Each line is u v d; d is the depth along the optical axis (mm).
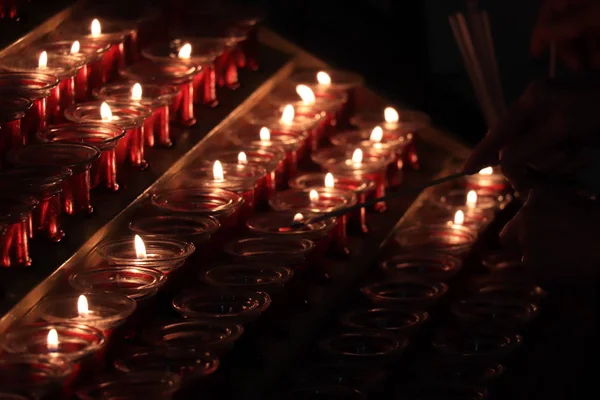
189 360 3074
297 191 4387
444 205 4988
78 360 2842
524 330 4363
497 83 3754
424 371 3707
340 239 4285
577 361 4117
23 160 3545
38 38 4324
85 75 4332
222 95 4914
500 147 3221
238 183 4094
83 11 4711
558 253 2930
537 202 3031
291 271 3693
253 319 3404
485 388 3561
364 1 6922
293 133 4711
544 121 3145
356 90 5590
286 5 6719
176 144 4352
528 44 7484
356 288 4180
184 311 3369
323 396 3305
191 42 4871
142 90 4320
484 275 4719
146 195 3926
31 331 2951
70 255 3377
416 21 6750
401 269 4258
